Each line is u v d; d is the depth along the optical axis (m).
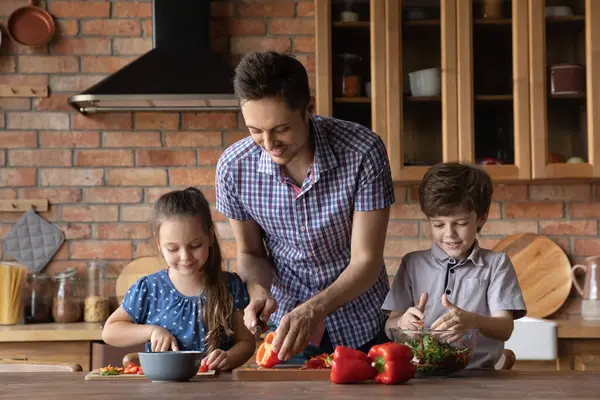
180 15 3.78
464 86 3.67
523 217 3.99
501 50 3.69
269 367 1.92
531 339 3.30
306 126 1.88
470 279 2.42
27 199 3.93
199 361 1.81
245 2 3.97
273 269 2.33
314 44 3.99
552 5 3.70
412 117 3.67
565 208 3.98
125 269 3.93
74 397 1.51
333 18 3.69
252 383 1.75
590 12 3.66
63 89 3.96
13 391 1.62
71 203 3.95
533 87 3.66
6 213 3.94
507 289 2.37
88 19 3.97
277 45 3.98
